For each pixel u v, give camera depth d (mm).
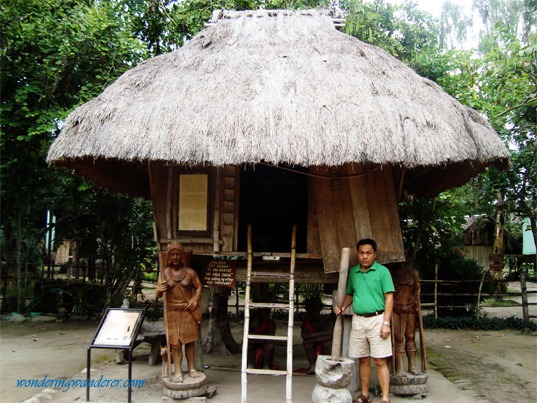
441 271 10969
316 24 5996
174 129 4363
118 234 10164
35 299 10375
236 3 9492
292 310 4594
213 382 5301
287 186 7711
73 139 4598
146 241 10375
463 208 10375
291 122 4336
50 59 8484
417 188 7324
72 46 8570
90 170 5621
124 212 10141
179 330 4633
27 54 8742
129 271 10289
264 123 4324
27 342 8148
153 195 5227
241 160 4156
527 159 8969
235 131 4281
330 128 4297
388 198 4930
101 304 10445
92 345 4695
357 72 5008
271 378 5453
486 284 11531
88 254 10617
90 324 9680
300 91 4707
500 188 9500
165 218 5191
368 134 4250
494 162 5160
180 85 4918
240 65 5117
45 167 9883
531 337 9039
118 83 5152
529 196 9789
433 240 10398
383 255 4824
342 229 4898
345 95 4645
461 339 8867
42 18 8758
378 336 4426
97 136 4500
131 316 4965
